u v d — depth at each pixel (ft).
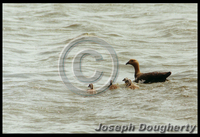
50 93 69.00
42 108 60.70
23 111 59.16
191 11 168.55
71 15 162.81
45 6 179.73
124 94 67.15
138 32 137.28
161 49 113.29
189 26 141.18
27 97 66.18
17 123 54.24
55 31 138.62
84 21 151.02
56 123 54.24
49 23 150.41
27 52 110.22
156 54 106.93
